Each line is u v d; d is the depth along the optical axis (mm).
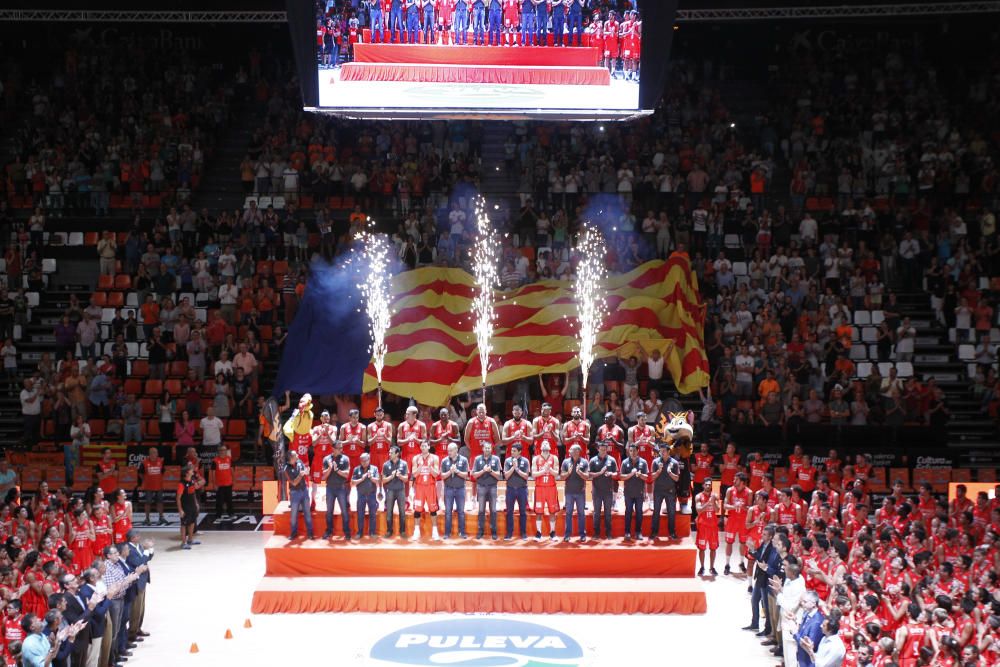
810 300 35844
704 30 46781
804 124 42281
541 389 33938
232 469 31500
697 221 38125
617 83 28828
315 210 39906
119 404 33625
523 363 32750
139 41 45812
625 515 25875
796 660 19469
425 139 41938
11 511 24141
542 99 28750
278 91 43781
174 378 35156
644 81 28703
